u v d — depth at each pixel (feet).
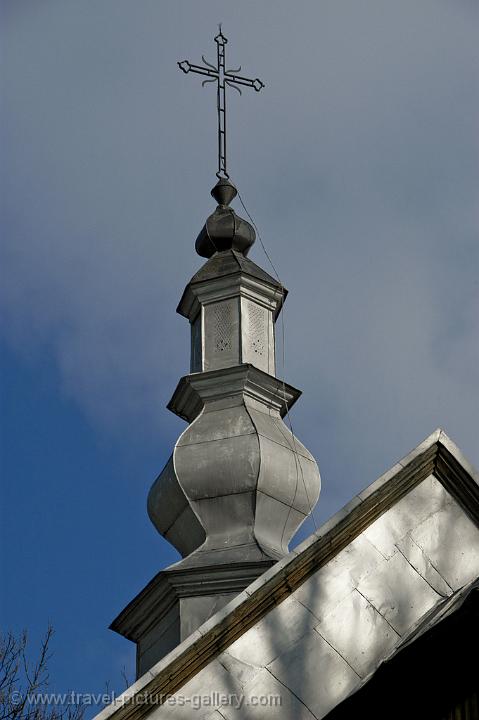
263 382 90.89
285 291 95.61
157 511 88.74
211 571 82.28
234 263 95.30
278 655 62.59
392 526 65.98
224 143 102.37
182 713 61.11
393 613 64.23
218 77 103.96
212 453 87.20
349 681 62.59
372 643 63.52
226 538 85.71
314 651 62.95
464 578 65.67
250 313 93.91
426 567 65.57
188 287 95.30
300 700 61.93
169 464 88.07
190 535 87.20
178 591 82.43
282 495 86.89
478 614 60.80
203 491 86.58
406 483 66.64
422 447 67.41
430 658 61.26
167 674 61.52
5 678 95.35
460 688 61.05
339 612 63.82
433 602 64.85
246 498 86.17
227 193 99.91
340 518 65.10
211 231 97.66
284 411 91.81
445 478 67.26
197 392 91.09
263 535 86.12
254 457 86.63
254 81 104.58
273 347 93.97
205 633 62.34
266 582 63.52
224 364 92.12
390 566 65.16
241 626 62.75
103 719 60.54
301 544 64.49
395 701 61.26
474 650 61.11
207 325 93.81
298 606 63.62
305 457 88.94
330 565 64.59
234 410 89.56
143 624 85.40
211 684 61.72
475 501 67.10
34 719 93.86
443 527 66.49
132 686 61.26
